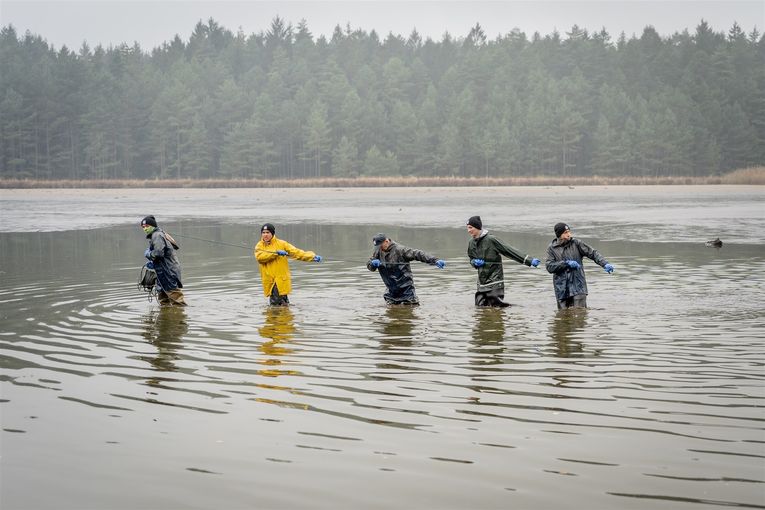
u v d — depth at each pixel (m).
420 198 66.94
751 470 5.15
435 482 5.03
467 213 42.00
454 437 5.83
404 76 143.62
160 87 132.75
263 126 126.62
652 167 132.00
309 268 17.83
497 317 11.15
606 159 129.12
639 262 18.30
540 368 7.92
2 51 148.75
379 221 36.06
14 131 122.06
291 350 8.92
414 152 125.75
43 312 11.88
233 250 22.91
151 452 5.59
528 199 62.34
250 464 5.36
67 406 6.70
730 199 58.66
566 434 5.87
